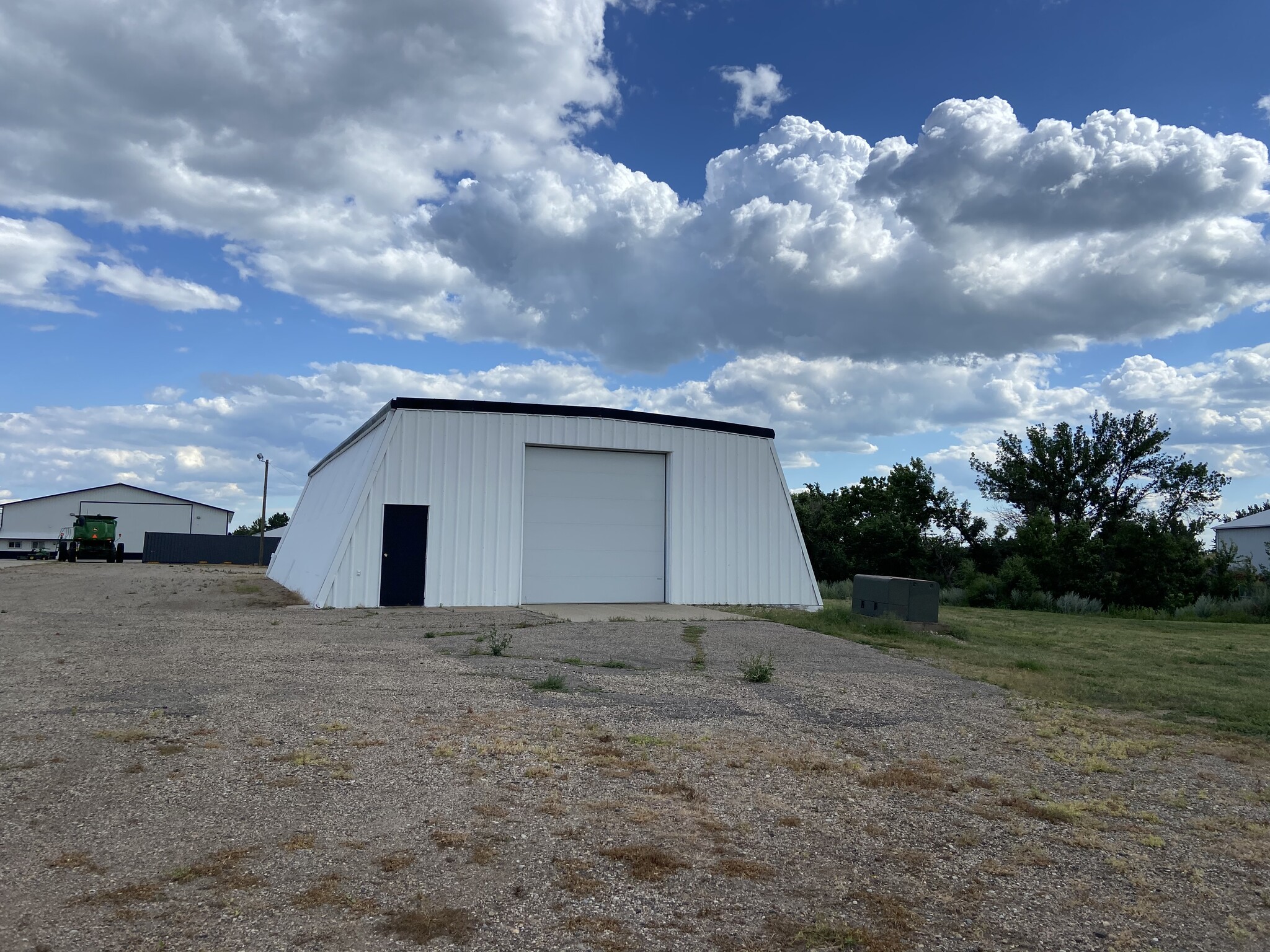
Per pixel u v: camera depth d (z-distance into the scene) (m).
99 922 3.46
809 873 4.41
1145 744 7.59
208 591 22.41
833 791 5.76
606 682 9.04
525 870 4.19
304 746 6.05
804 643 13.30
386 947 3.38
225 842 4.35
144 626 13.20
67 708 6.92
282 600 19.25
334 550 17.86
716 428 21.17
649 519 20.50
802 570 21.70
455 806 5.02
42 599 18.95
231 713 6.93
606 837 4.68
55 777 5.20
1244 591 30.73
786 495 21.89
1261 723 8.79
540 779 5.60
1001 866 4.66
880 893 4.22
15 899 3.62
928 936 3.79
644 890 4.05
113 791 4.99
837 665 11.23
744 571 21.02
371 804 4.98
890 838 4.99
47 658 9.50
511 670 9.52
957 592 32.88
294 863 4.13
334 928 3.52
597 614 16.94
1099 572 31.56
